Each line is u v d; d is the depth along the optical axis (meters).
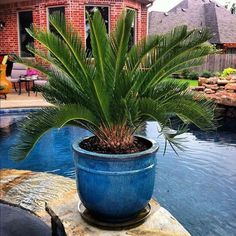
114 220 2.46
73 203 2.93
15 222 2.70
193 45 2.32
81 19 10.95
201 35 2.30
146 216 2.60
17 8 11.80
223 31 25.25
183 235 2.39
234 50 22.64
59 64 2.59
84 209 2.72
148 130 7.61
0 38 12.53
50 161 5.72
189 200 4.25
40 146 6.55
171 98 2.50
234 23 26.53
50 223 2.86
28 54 12.00
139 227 2.48
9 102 8.99
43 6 11.17
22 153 2.26
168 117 2.29
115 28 2.45
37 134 2.25
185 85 2.57
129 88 2.40
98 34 2.39
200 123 2.37
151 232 2.41
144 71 2.48
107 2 10.98
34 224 2.72
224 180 4.94
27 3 11.51
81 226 2.48
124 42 2.41
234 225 3.64
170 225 2.52
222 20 26.38
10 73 10.98
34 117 2.34
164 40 2.36
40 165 5.53
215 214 3.89
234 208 4.04
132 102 2.31
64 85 2.67
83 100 2.57
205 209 4.01
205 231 3.51
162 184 4.77
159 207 2.81
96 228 2.45
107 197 2.34
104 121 2.55
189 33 2.32
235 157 5.99
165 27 25.53
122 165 2.28
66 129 7.74
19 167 5.43
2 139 6.71
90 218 2.54
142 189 2.39
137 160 2.31
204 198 4.32
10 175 3.94
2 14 12.30
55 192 3.36
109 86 2.47
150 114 2.26
